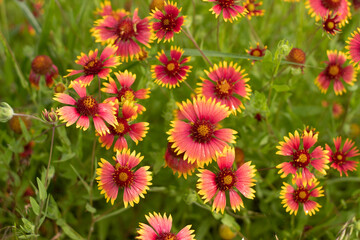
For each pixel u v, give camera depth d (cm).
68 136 73
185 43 79
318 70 80
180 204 76
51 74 73
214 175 62
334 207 73
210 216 76
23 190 72
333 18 71
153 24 69
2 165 72
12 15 110
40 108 73
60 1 89
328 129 80
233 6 69
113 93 65
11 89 86
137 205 76
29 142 73
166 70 68
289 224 74
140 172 63
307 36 84
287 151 63
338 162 67
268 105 73
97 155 70
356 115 86
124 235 76
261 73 79
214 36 83
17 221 70
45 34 81
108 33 70
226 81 66
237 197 63
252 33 80
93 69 65
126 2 88
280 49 67
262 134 74
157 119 79
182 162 64
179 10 68
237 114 72
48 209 67
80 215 75
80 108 62
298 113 81
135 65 71
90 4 88
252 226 74
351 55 69
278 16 90
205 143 62
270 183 74
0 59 93
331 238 71
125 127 63
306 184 64
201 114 63
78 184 72
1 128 78
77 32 83
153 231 62
